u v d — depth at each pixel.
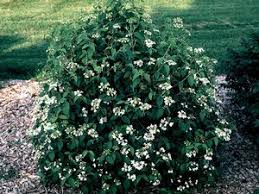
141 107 4.78
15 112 7.19
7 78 8.80
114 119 4.87
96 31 5.09
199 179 5.18
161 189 5.02
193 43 10.47
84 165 4.89
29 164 5.82
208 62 5.43
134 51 4.94
